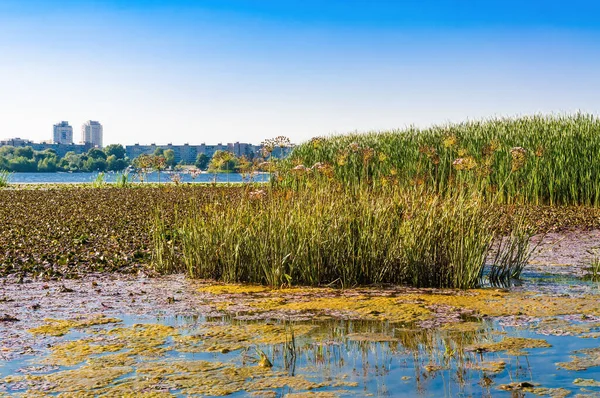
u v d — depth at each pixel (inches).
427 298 253.4
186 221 344.8
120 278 301.9
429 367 166.9
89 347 185.9
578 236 441.4
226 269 299.0
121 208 645.9
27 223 517.3
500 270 315.9
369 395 146.9
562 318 219.1
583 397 144.2
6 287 278.2
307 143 810.2
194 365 169.6
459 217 292.5
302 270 288.5
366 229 295.7
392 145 759.1
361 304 243.0
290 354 178.9
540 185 652.1
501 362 170.4
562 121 753.6
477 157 641.0
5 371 164.7
